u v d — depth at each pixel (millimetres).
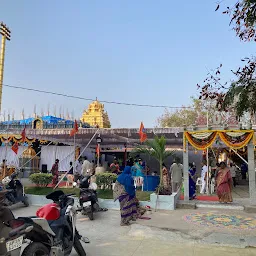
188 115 34219
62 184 15398
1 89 15539
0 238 3547
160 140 10609
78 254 5074
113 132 14203
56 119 25000
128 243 5887
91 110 35875
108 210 9422
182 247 5621
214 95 5312
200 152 21750
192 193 11680
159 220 8023
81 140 18812
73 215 5012
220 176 10609
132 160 15555
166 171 11656
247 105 5164
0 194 3867
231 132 10219
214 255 5160
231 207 9953
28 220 3902
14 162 21531
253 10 4398
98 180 10820
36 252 3953
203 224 7562
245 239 6129
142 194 11055
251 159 10094
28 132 15344
